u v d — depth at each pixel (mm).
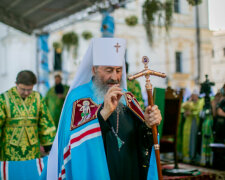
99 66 2004
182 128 5836
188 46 16578
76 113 1935
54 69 16688
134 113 2059
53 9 9047
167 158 5965
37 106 3461
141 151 2061
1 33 21344
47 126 3514
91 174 1799
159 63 18297
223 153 4629
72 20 9852
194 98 5859
